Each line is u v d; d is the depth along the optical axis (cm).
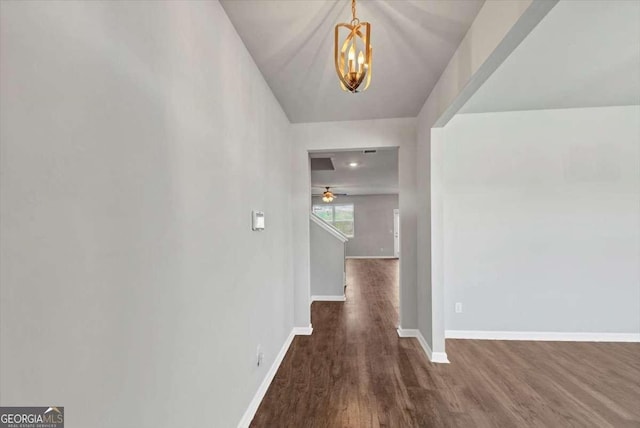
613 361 268
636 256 312
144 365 94
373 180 773
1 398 56
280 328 275
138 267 92
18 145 58
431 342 273
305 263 340
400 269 332
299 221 341
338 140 336
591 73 237
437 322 272
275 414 194
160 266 104
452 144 328
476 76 176
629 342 310
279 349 269
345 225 1130
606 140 314
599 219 316
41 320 63
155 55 102
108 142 81
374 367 257
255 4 157
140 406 92
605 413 195
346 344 308
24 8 59
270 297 243
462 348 298
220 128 155
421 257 308
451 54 206
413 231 329
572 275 318
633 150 311
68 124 69
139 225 93
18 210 58
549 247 321
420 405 203
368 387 225
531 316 321
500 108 312
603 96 284
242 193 185
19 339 58
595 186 316
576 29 178
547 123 320
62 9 67
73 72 70
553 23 172
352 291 557
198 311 130
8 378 57
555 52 204
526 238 322
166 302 107
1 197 55
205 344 135
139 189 93
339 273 491
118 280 84
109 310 81
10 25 57
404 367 257
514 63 220
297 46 194
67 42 69
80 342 72
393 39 189
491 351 290
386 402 206
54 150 65
